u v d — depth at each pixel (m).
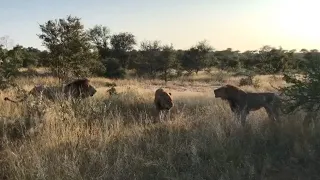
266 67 42.41
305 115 7.90
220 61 56.31
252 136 7.40
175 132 8.03
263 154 6.73
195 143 6.89
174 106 12.02
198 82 34.41
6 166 6.34
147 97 13.87
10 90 13.21
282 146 7.01
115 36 52.53
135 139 7.43
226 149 6.78
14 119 8.08
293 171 6.09
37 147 6.80
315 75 7.22
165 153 6.60
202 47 48.34
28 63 42.12
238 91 8.89
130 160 6.44
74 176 5.72
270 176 5.97
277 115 8.48
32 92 10.36
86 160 6.42
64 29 27.88
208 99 13.80
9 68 15.16
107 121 8.48
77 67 28.11
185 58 48.22
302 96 7.32
